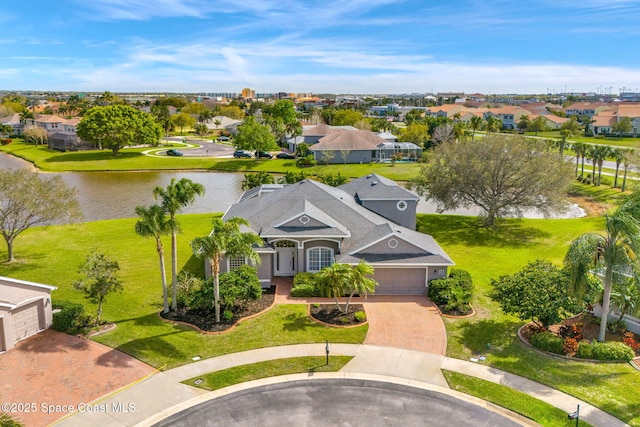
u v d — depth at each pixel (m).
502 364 23.91
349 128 121.62
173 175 89.94
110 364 23.58
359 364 23.83
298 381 22.36
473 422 19.50
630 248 25.08
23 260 39.50
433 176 51.25
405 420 19.59
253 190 51.28
